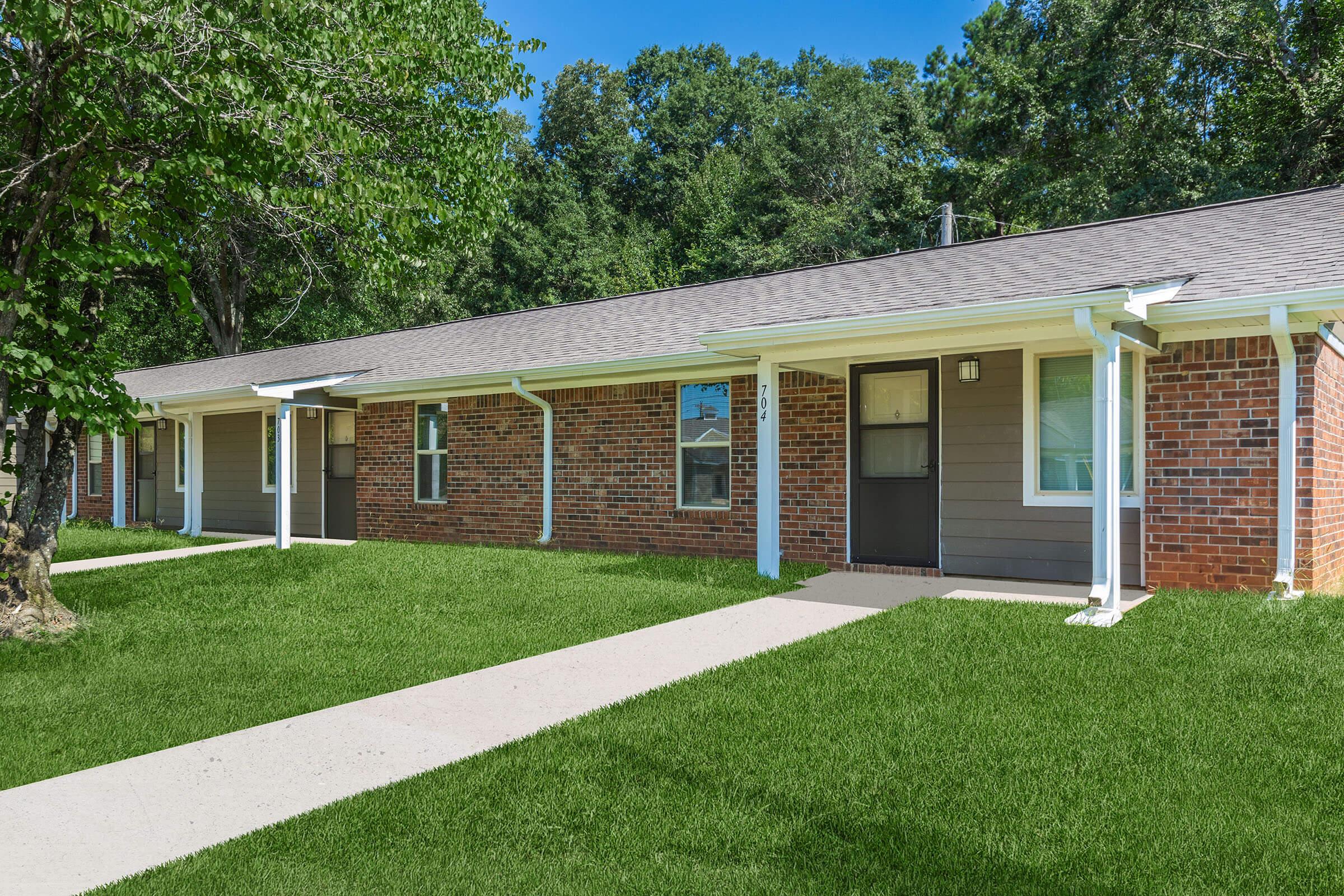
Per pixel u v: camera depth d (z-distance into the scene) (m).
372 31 8.73
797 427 10.08
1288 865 2.89
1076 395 8.35
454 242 12.55
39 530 7.20
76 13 6.02
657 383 11.31
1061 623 6.35
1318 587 7.21
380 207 8.18
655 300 13.99
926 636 6.11
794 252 33.00
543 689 5.20
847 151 35.50
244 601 8.26
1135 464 7.92
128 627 7.16
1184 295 7.11
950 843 3.11
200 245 11.20
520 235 39.53
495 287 38.81
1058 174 26.91
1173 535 7.68
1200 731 4.12
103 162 6.86
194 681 5.55
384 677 5.62
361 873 2.97
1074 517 8.27
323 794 3.70
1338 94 21.52
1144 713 4.38
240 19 7.71
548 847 3.15
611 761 3.95
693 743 4.14
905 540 9.30
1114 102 26.00
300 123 7.00
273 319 31.81
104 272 7.17
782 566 9.77
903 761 3.86
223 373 17.53
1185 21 24.05
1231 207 9.57
